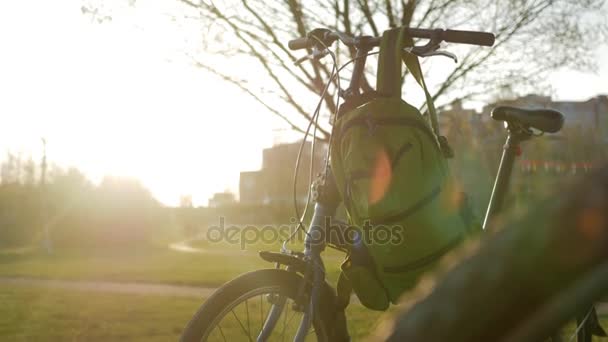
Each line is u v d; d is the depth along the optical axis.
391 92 2.10
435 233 2.01
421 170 2.01
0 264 20.08
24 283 11.19
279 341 2.27
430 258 2.03
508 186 2.49
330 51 2.43
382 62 2.12
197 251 27.41
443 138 2.17
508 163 2.50
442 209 2.02
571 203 0.50
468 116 8.34
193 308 7.06
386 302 2.18
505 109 2.48
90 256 25.58
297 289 2.25
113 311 6.78
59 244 36.59
